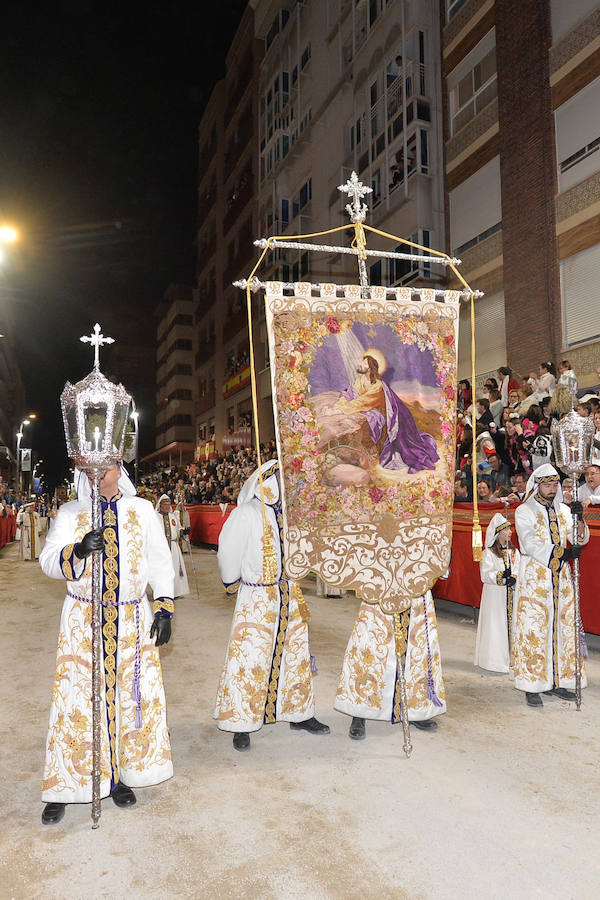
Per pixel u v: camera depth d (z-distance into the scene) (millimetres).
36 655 6773
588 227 14023
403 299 4465
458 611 8969
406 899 2643
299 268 26938
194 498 24781
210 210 44312
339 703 4512
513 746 4250
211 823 3289
